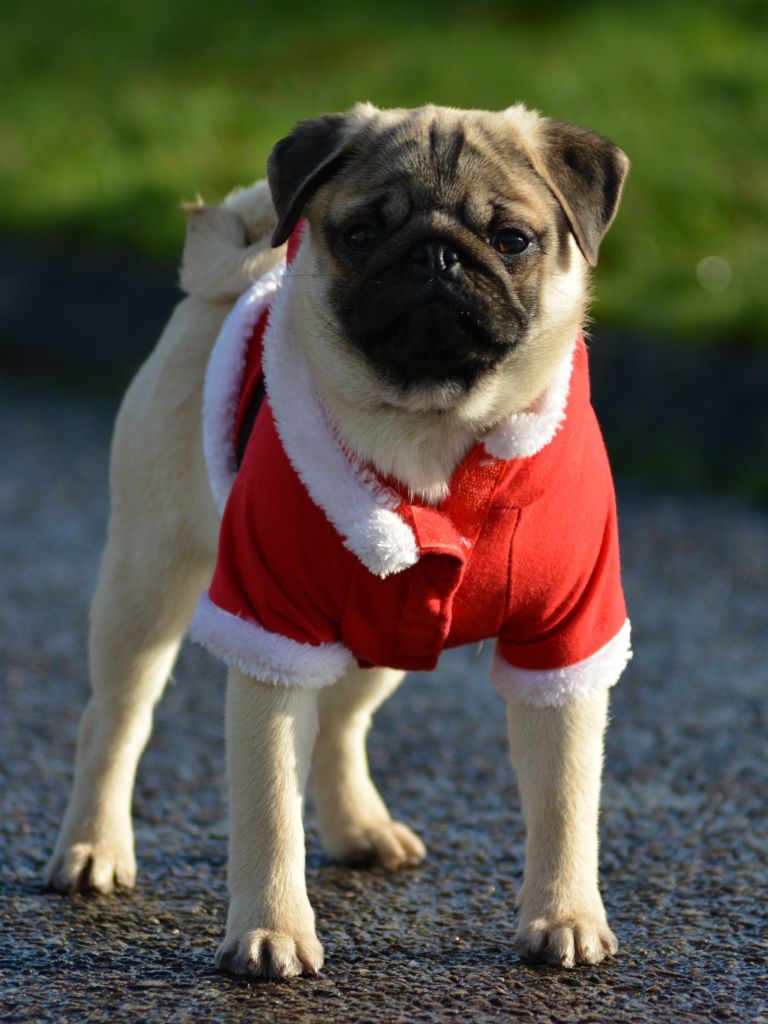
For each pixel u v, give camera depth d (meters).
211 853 4.81
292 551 3.80
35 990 3.74
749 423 9.62
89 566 8.16
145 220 13.12
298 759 3.93
